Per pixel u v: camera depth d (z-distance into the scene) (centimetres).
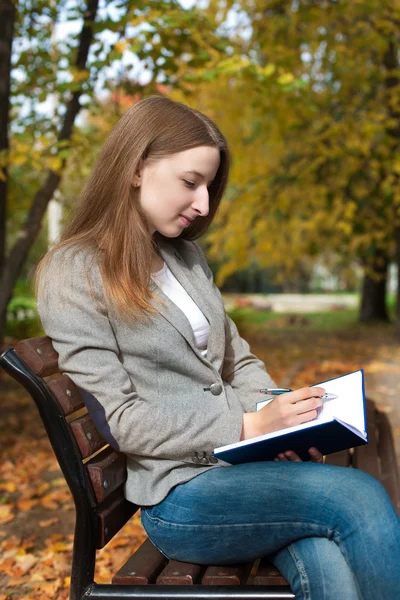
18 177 952
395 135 1054
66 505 391
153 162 186
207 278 216
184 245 216
